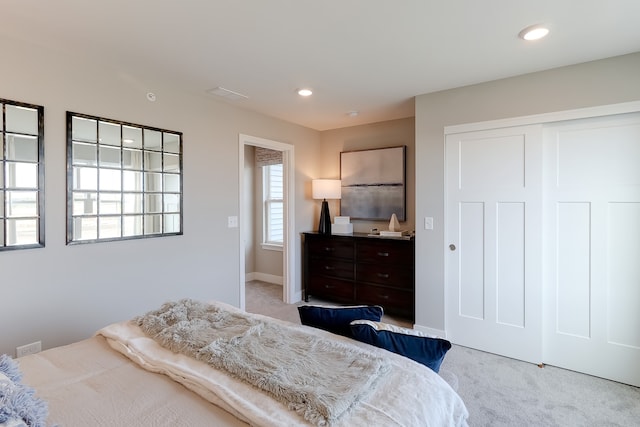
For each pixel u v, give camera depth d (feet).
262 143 12.34
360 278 12.34
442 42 6.90
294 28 6.35
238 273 11.43
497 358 8.90
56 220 7.32
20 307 6.87
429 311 10.15
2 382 3.02
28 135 6.91
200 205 10.27
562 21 6.08
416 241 10.30
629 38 6.71
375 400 3.45
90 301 7.91
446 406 3.72
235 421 3.23
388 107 11.48
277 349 4.36
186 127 9.85
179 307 5.89
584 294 8.13
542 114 8.36
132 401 3.52
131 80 8.60
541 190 8.48
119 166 8.38
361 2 5.50
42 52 7.09
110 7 5.63
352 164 14.17
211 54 7.47
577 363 8.21
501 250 9.02
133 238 8.66
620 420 6.27
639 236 7.52
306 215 14.52
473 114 9.29
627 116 7.61
